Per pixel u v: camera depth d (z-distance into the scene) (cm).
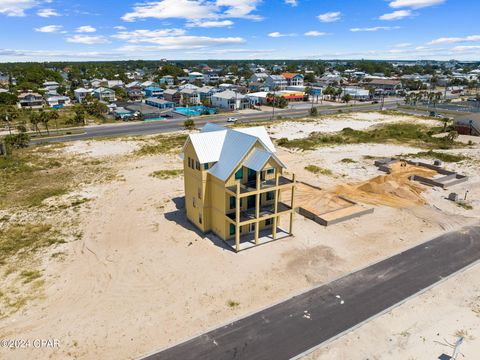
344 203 4434
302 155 6694
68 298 2694
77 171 5691
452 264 3159
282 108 13188
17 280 2900
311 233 3706
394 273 3020
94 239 3569
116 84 19312
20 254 3288
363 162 6234
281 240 3553
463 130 8612
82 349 2220
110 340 2292
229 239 3531
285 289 2803
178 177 5406
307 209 4231
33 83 17750
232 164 3309
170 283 2873
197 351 2208
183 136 8112
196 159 3519
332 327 2406
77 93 14712
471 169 5762
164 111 12106
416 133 8531
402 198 4659
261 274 2992
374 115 11481
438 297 2722
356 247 3441
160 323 2442
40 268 3073
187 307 2598
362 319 2484
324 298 2700
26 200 4550
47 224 3878
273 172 3581
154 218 4038
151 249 3388
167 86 19150
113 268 3080
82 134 8462
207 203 3600
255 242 3434
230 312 2547
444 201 4566
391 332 2372
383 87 19550
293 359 2150
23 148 7044
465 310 2586
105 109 11056
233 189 3281
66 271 3034
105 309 2577
